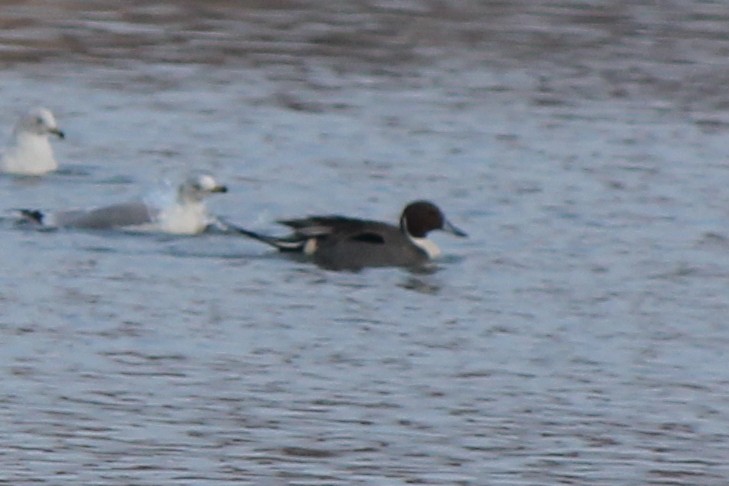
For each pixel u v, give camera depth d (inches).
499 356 608.4
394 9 1378.0
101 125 991.0
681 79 1159.0
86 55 1184.2
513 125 1010.1
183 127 988.6
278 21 1317.7
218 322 637.3
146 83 1104.8
